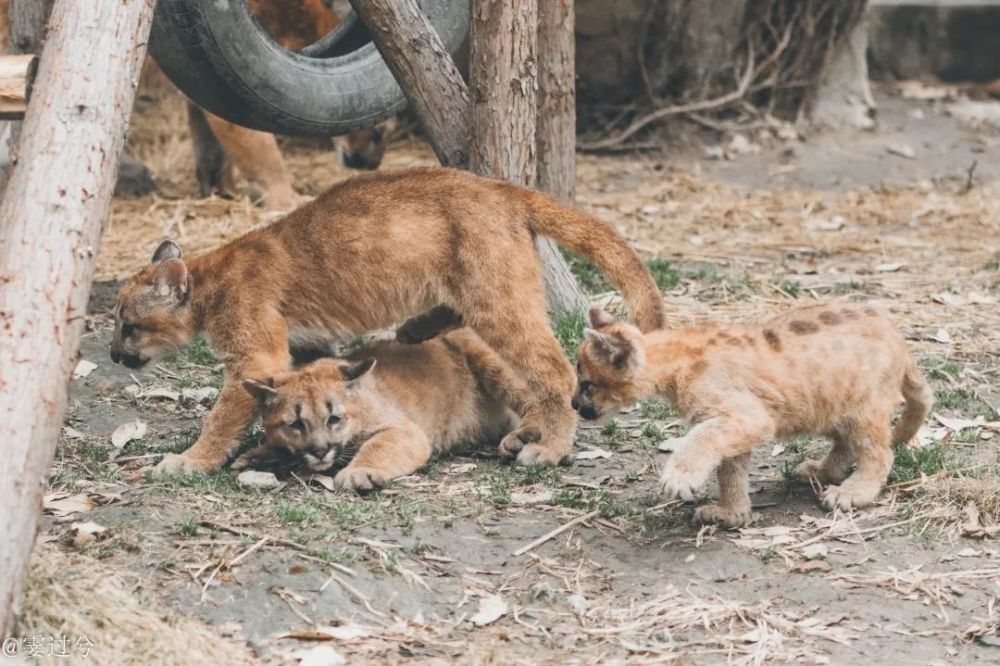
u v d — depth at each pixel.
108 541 9.01
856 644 8.19
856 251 17.92
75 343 8.06
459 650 8.07
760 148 23.28
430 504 10.02
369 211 11.23
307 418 10.41
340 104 14.21
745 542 9.49
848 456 10.35
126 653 7.56
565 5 15.32
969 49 27.00
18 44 14.64
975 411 12.09
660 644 8.19
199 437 11.32
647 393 9.64
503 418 11.94
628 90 23.77
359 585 8.70
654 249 17.94
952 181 21.94
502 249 11.01
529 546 9.41
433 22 14.83
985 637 8.24
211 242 17.58
